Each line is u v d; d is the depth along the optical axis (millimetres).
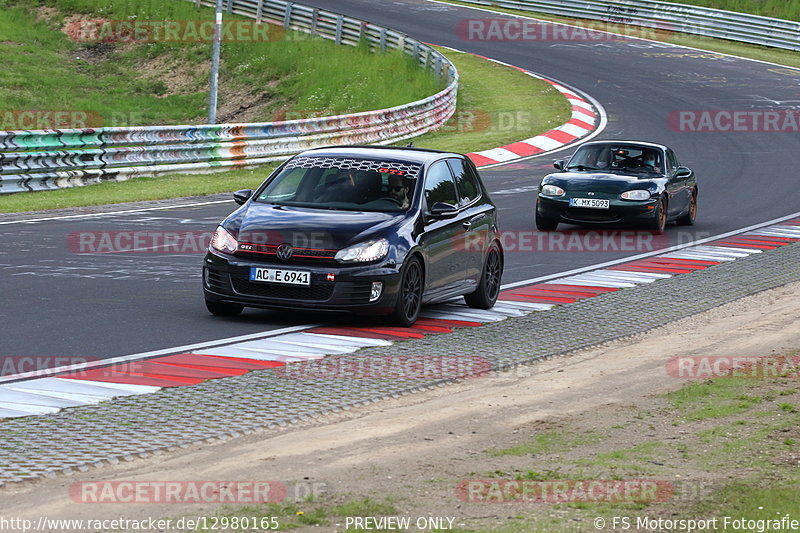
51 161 67812
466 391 25047
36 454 19047
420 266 32469
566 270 44469
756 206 67000
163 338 29328
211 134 79312
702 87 126188
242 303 31625
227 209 60750
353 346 29109
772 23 156500
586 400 24594
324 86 128125
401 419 22391
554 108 112500
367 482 18281
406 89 123125
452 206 34406
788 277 43000
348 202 33062
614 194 54094
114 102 128750
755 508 17203
